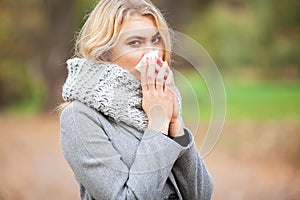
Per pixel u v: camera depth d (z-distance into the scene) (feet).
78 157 12.52
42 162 57.98
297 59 143.33
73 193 42.88
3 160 60.18
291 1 130.62
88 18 13.16
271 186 47.57
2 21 128.47
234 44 144.97
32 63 136.56
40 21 128.06
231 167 56.54
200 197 13.16
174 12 102.06
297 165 57.77
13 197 41.57
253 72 151.33
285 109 102.17
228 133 73.41
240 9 143.74
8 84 134.00
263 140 67.15
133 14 12.83
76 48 13.43
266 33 138.31
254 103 114.42
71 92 12.71
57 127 88.02
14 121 97.71
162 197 12.87
